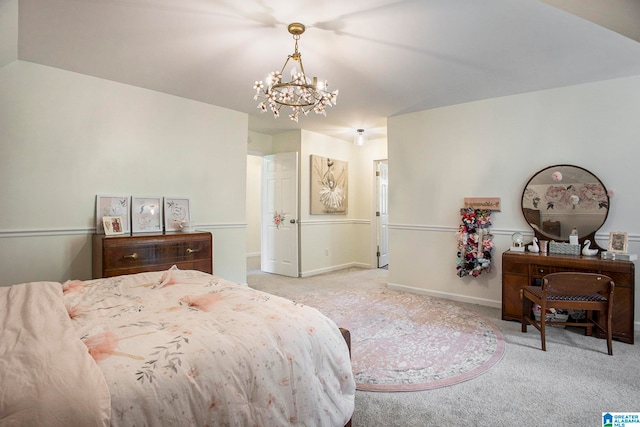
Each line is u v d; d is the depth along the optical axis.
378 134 5.59
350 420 1.48
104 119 3.22
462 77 3.13
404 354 2.49
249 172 7.25
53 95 2.94
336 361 1.38
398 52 2.63
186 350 1.06
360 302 3.88
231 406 1.02
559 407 1.83
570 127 3.34
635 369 2.25
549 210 3.41
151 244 3.08
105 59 2.77
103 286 1.82
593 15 1.71
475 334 2.88
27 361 0.91
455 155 4.01
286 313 1.43
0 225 2.70
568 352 2.52
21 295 1.53
